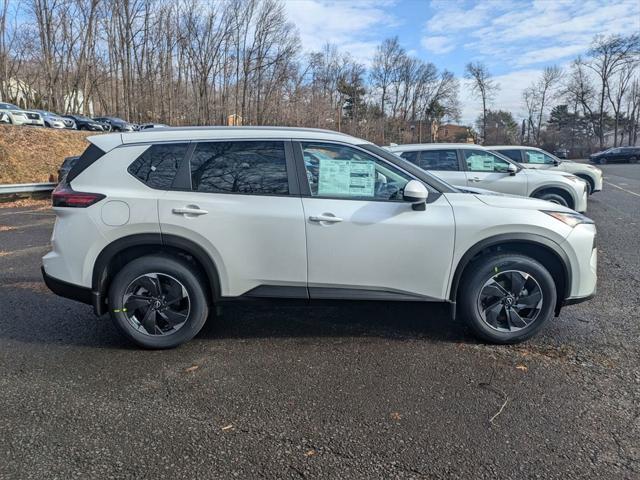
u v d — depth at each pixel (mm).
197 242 3551
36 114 27359
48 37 44938
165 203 3535
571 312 4504
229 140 3658
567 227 3643
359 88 73062
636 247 7414
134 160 3631
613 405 2873
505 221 3559
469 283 3656
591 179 12812
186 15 47562
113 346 3760
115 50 47688
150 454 2426
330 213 3541
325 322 4254
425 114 81062
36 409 2838
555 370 3324
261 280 3625
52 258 3668
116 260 3672
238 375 3271
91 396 2992
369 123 72688
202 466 2334
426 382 3160
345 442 2521
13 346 3754
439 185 3752
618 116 66375
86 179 3623
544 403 2896
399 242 3562
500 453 2424
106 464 2350
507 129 79250
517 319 3689
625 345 3746
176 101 49250
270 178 3625
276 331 4055
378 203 3598
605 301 4816
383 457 2398
